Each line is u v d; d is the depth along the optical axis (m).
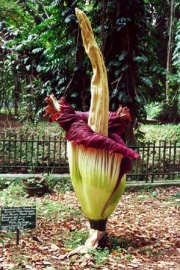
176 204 6.14
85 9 8.20
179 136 12.11
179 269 3.60
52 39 8.36
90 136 3.49
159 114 15.58
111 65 7.66
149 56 8.51
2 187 6.83
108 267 3.55
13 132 9.66
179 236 4.61
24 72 9.29
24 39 9.20
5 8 11.06
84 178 3.66
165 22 13.59
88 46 3.71
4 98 10.46
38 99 9.09
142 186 7.00
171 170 8.17
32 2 15.47
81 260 3.65
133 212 5.64
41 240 4.27
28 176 6.97
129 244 4.23
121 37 7.58
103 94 3.71
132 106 7.76
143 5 7.55
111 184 3.66
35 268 3.46
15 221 3.98
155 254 3.99
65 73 8.23
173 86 13.34
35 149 8.52
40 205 5.81
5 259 3.65
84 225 4.88
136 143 7.85
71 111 3.72
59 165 7.30
